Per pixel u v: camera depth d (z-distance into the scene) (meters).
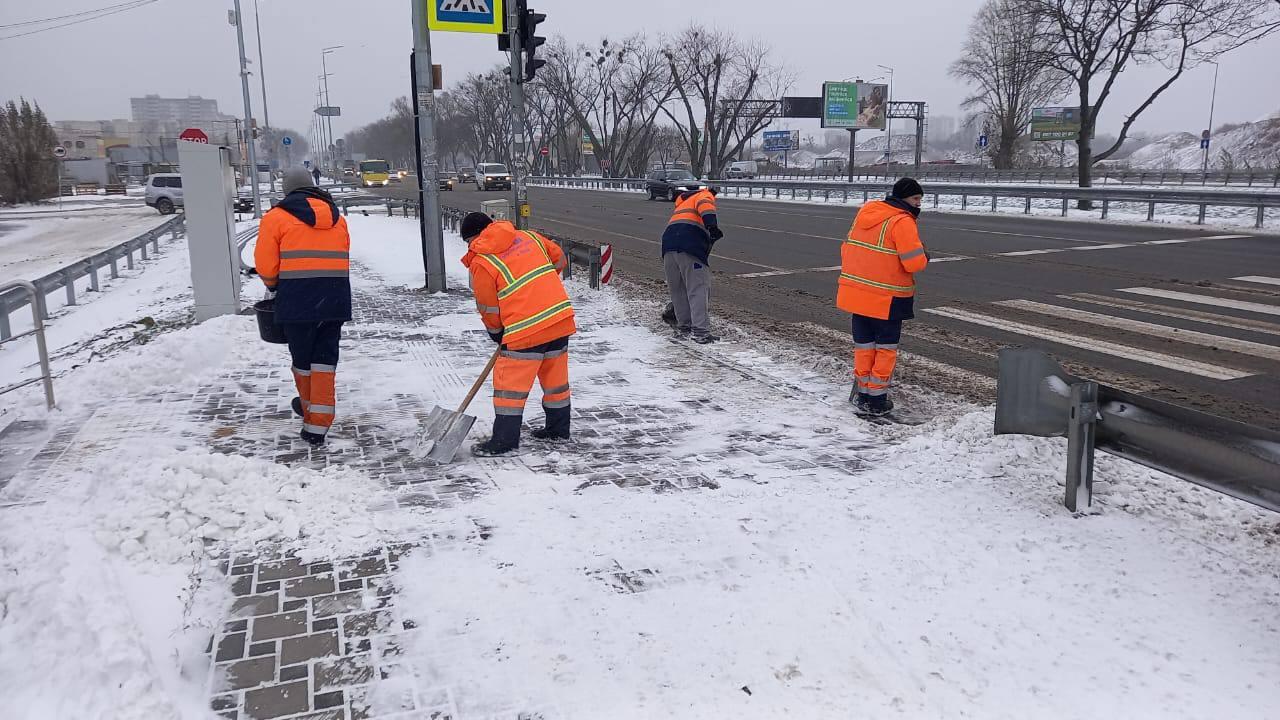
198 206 10.19
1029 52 32.72
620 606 3.54
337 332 5.73
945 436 5.55
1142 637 3.28
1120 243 17.61
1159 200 22.48
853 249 6.30
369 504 4.65
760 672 3.10
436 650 3.26
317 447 5.68
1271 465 3.54
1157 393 6.86
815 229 22.58
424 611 3.53
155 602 3.60
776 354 8.52
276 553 4.07
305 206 5.50
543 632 3.37
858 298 6.27
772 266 15.45
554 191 56.78
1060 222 23.39
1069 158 81.81
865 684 3.03
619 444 5.72
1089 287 12.16
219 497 4.48
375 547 4.12
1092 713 2.85
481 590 3.69
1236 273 13.20
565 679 3.07
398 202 34.25
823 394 7.02
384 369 7.92
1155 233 19.77
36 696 2.85
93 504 4.36
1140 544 4.03
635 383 7.41
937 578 3.75
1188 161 86.69
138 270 18.64
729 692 2.99
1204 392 6.87
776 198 40.66
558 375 5.71
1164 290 11.78
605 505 4.60
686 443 5.74
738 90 65.56
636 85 68.38
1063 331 9.33
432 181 12.49
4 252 24.67
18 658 3.04
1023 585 3.68
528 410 6.58
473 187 67.31
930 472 5.03
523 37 13.30
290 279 5.49
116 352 8.97
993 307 10.79
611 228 25.22
